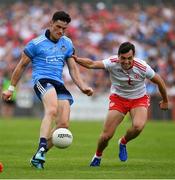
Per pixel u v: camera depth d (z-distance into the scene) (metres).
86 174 26.86
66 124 29.22
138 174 27.17
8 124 70.00
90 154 38.44
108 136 30.67
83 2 102.69
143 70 30.20
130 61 29.59
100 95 87.44
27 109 87.69
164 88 31.03
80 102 86.88
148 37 97.94
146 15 102.19
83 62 30.33
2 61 91.19
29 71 87.75
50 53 29.86
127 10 102.69
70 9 100.44
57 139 27.94
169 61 94.25
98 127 67.31
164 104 31.95
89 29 97.31
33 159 28.69
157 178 25.72
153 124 75.31
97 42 95.38
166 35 99.06
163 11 103.44
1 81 88.56
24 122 74.44
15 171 27.64
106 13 101.19
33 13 99.81
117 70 30.30
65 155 37.50
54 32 29.73
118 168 30.08
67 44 30.44
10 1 102.69
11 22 98.31
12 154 37.72
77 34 95.75
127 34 97.81
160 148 44.19
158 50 96.06
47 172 27.38
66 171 28.06
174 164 32.72
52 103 28.81
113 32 97.56
